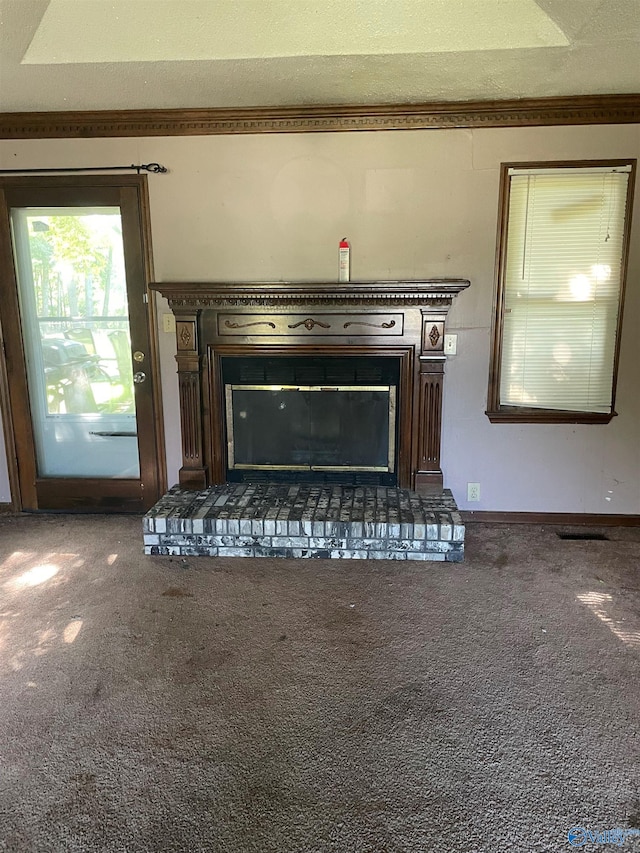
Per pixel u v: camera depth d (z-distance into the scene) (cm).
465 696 185
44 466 347
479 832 137
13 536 314
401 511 290
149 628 224
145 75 253
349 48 233
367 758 160
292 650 210
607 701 182
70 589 255
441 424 316
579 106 280
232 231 308
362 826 139
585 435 315
